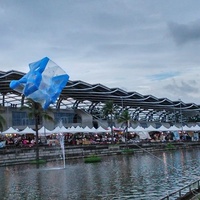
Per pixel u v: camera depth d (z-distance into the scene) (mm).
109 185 24297
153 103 101812
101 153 54812
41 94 9891
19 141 55625
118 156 53469
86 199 19828
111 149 57406
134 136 78688
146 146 64062
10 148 47438
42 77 9945
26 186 25172
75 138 65750
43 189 23672
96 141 66688
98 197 20234
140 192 21250
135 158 48312
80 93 79875
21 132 50844
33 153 45781
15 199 20703
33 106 44969
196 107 122562
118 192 21516
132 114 114000
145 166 36281
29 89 9852
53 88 9945
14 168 38438
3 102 76688
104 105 84562
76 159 49344
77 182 26219
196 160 41875
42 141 62562
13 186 25344
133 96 93438
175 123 117438
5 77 61469
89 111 95938
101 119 92375
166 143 69688
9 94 75438
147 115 124750
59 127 56125
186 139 81938
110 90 83875
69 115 85625
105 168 35625
